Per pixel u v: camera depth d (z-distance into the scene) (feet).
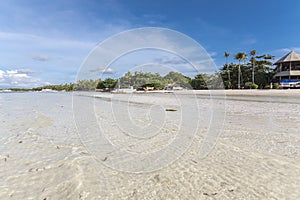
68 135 22.00
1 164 13.35
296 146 15.43
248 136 18.83
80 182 10.48
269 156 13.38
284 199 8.32
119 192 9.39
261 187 9.32
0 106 63.62
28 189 9.98
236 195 8.70
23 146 17.76
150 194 9.09
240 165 12.00
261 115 30.55
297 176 10.32
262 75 167.43
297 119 26.73
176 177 10.82
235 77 172.04
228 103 49.78
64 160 13.93
